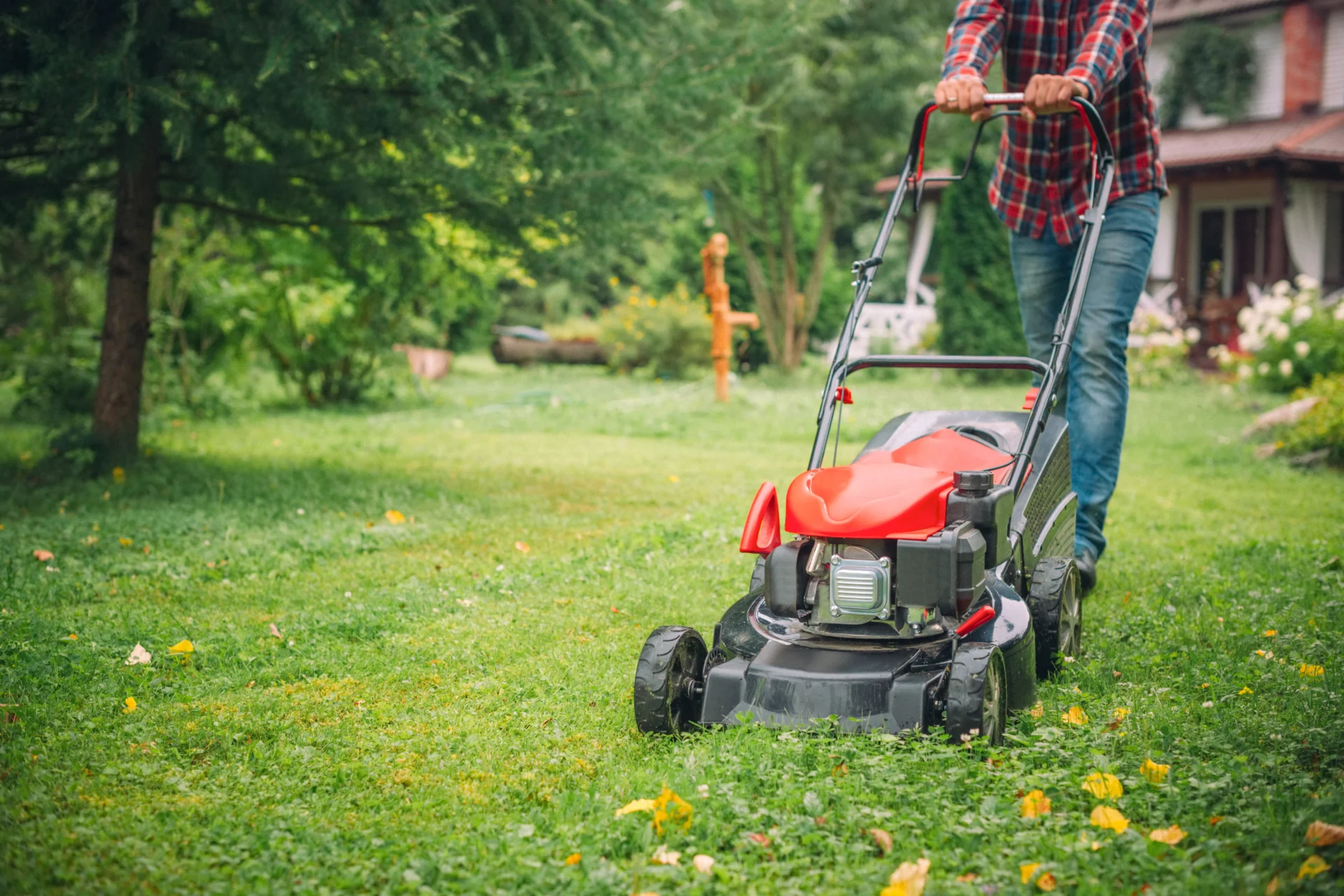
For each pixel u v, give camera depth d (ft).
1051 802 9.90
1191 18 75.92
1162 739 11.60
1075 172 18.42
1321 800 9.77
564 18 26.37
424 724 13.16
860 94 64.80
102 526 23.63
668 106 28.14
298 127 25.76
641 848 9.47
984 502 12.18
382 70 25.13
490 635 16.88
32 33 21.13
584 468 34.65
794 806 9.93
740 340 77.05
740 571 20.95
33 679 14.29
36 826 10.05
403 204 28.17
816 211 83.20
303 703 13.89
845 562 11.77
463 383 69.36
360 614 17.71
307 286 50.19
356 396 54.75
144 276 30.78
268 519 25.23
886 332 77.10
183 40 23.52
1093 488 18.81
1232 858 8.88
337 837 9.93
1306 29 71.61
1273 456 35.17
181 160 28.45
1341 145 65.31
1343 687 13.08
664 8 28.09
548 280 33.76
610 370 77.15
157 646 15.98
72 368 45.11
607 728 13.00
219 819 10.31
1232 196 72.02
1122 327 18.60
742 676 11.99
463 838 9.86
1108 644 15.80
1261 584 18.99
